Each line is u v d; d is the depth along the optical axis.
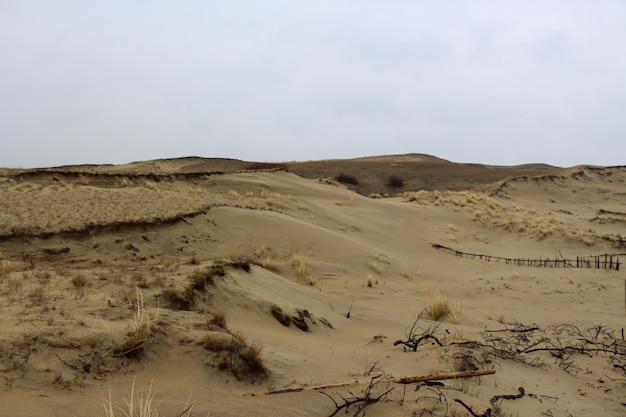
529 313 15.07
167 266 10.69
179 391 4.71
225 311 8.51
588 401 6.55
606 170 78.06
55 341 4.90
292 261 20.39
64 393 4.27
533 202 60.50
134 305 6.74
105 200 21.73
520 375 7.11
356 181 74.44
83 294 7.07
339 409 4.74
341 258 22.69
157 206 22.31
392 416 4.72
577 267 28.27
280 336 8.05
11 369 4.37
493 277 24.53
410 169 83.12
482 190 61.75
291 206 31.50
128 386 4.62
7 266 9.82
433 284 21.78
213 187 34.81
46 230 16.77
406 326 10.94
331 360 6.86
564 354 9.04
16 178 23.66
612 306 16.77
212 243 21.14
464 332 10.27
